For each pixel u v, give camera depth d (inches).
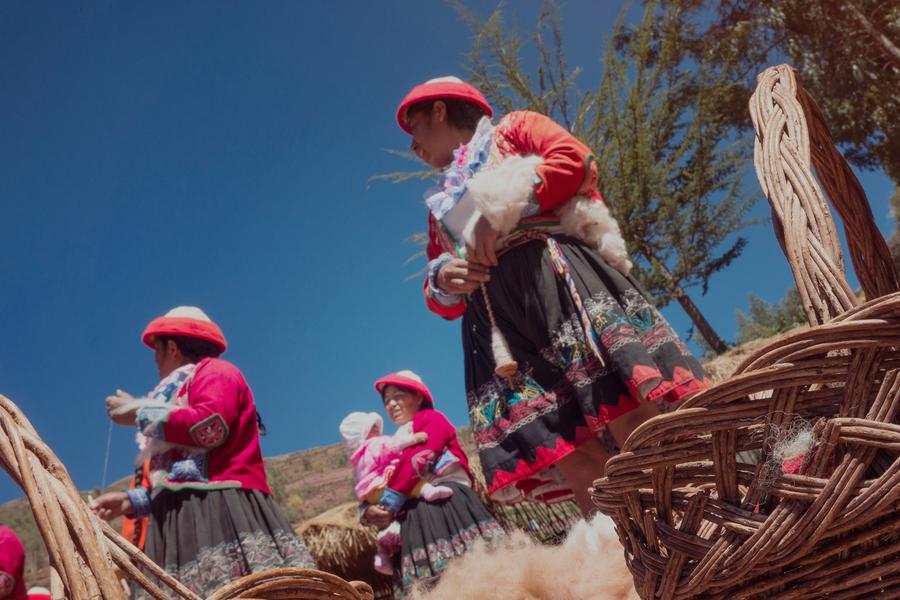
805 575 33.0
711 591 35.2
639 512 37.3
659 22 566.3
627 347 78.2
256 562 102.2
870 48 513.3
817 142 51.2
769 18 516.7
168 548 102.4
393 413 175.2
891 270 47.5
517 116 89.7
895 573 32.5
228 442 109.8
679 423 35.1
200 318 123.9
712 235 541.6
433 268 93.7
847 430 31.9
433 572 142.1
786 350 33.8
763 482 33.5
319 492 626.2
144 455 107.8
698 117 540.7
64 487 31.0
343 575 211.6
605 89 527.2
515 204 82.8
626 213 538.3
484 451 87.9
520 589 41.3
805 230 39.7
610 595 40.5
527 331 86.0
